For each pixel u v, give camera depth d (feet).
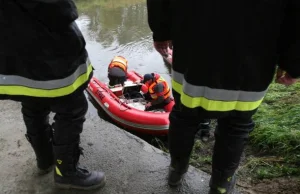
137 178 6.93
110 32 30.86
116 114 16.24
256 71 4.51
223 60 4.47
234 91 4.67
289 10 4.07
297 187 7.23
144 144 7.98
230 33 4.29
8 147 7.71
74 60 4.93
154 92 16.76
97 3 41.16
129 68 23.93
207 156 10.03
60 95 5.08
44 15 4.34
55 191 6.52
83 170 6.48
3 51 4.66
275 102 12.69
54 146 5.91
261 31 4.25
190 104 4.95
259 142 9.65
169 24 5.06
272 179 7.73
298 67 4.28
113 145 7.93
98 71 23.26
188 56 4.69
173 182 6.57
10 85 4.98
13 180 6.82
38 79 4.89
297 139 9.04
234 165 5.63
